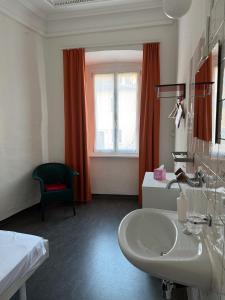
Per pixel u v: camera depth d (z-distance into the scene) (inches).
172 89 90.7
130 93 150.0
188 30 77.1
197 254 37.5
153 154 132.9
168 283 57.8
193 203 56.2
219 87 33.5
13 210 120.8
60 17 130.6
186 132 77.2
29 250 58.5
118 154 153.3
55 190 121.6
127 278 76.0
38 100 136.7
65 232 107.3
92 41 133.9
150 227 56.0
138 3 117.8
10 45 113.9
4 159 113.3
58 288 71.7
